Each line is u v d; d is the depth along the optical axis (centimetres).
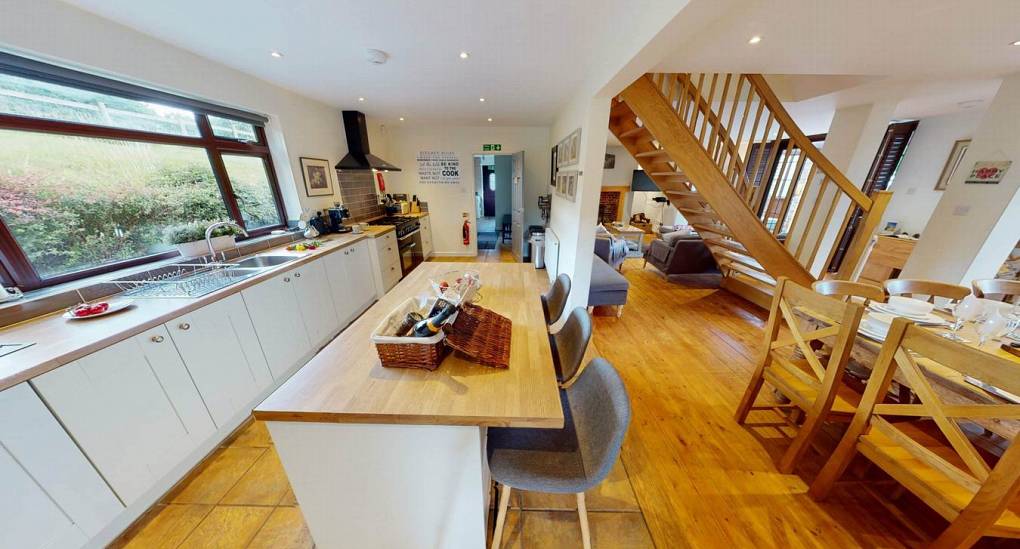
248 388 191
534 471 102
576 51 218
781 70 244
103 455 123
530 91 311
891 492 143
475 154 548
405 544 115
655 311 346
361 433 94
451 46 209
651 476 152
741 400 189
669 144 263
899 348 108
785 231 612
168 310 148
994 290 172
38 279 152
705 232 398
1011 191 244
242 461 163
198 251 214
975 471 94
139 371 134
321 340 267
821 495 139
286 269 224
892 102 332
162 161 205
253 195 277
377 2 157
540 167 566
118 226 185
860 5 149
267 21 173
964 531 97
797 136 264
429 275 207
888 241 431
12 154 143
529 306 162
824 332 135
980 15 154
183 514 137
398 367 109
